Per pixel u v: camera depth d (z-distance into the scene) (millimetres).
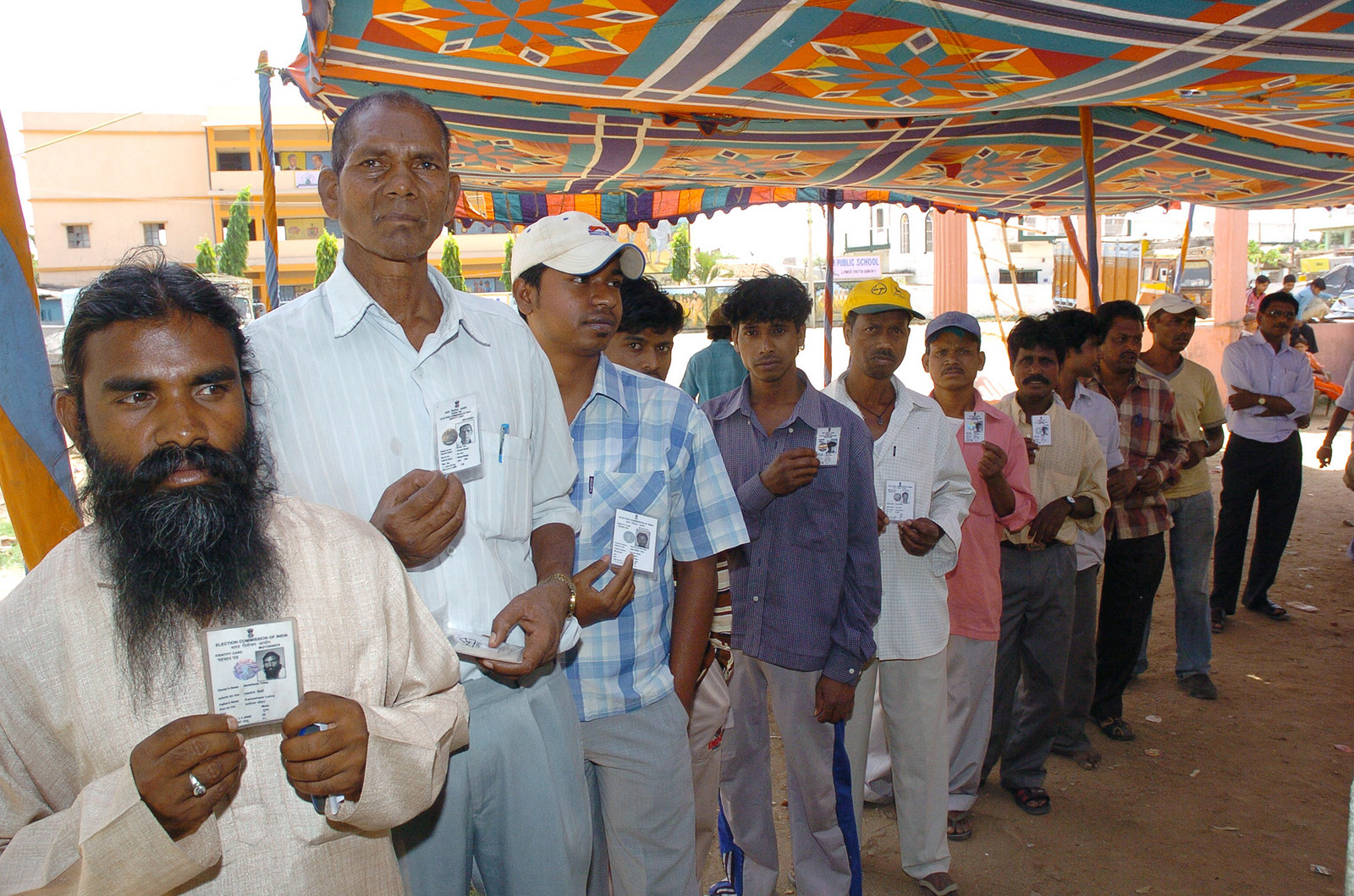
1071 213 11500
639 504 2361
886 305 3135
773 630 2918
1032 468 3893
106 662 1235
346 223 1750
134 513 1229
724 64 4227
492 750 1825
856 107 5199
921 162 7176
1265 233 50844
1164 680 5539
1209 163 7531
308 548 1387
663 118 5547
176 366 1242
